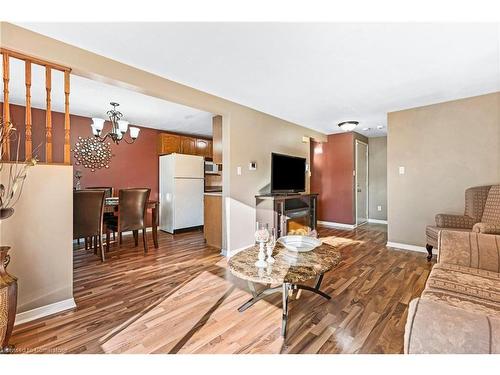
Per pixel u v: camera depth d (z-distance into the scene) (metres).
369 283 2.44
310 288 2.19
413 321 0.69
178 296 2.18
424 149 3.52
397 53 2.12
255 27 1.77
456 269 1.58
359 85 2.83
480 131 3.10
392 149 3.81
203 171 5.45
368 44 1.98
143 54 2.15
